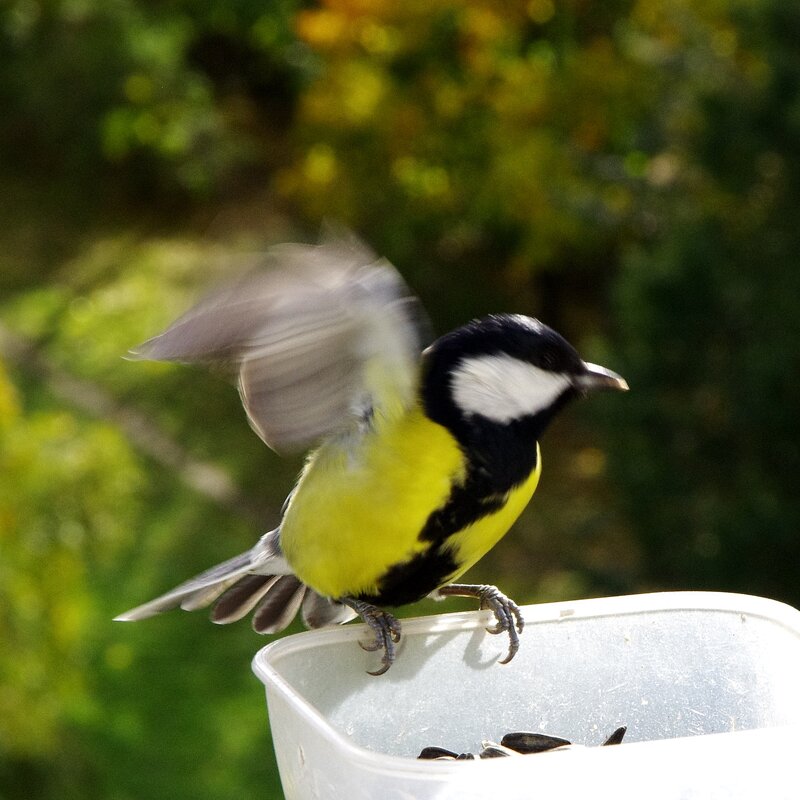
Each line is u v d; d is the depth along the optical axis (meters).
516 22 17.23
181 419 18.55
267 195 24.11
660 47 13.92
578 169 15.99
